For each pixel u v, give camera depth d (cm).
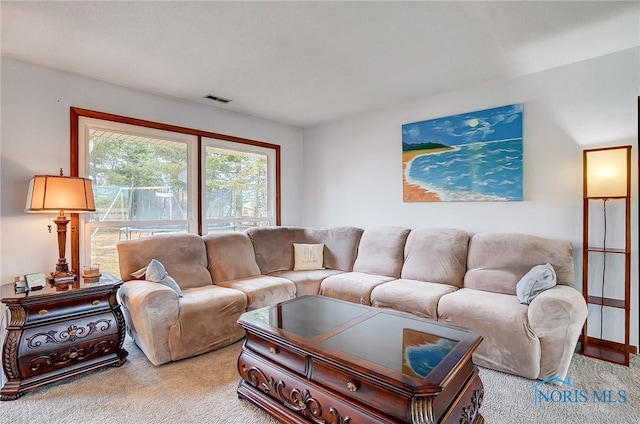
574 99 280
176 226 364
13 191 262
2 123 257
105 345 234
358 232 394
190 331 247
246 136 427
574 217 282
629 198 244
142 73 293
